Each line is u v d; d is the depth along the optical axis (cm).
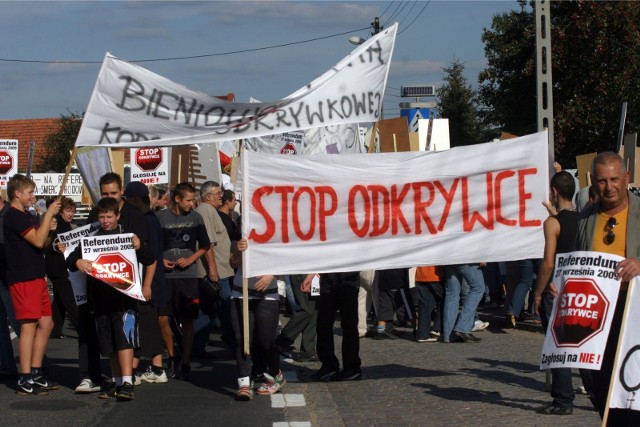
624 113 1250
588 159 1402
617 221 596
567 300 608
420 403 868
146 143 888
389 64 915
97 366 959
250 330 905
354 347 1001
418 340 1321
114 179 898
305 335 1153
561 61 3028
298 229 905
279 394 932
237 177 1742
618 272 575
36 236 924
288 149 1733
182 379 1030
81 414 848
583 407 827
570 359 602
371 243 916
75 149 891
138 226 905
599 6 2952
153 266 916
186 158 1633
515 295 1448
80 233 912
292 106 901
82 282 924
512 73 3447
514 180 925
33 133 4969
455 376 1011
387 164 917
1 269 1023
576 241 618
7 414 848
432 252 921
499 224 923
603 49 2967
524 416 794
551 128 939
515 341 1309
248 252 891
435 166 921
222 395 938
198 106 892
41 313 948
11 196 931
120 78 884
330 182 909
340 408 856
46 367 1045
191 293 1029
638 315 566
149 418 828
